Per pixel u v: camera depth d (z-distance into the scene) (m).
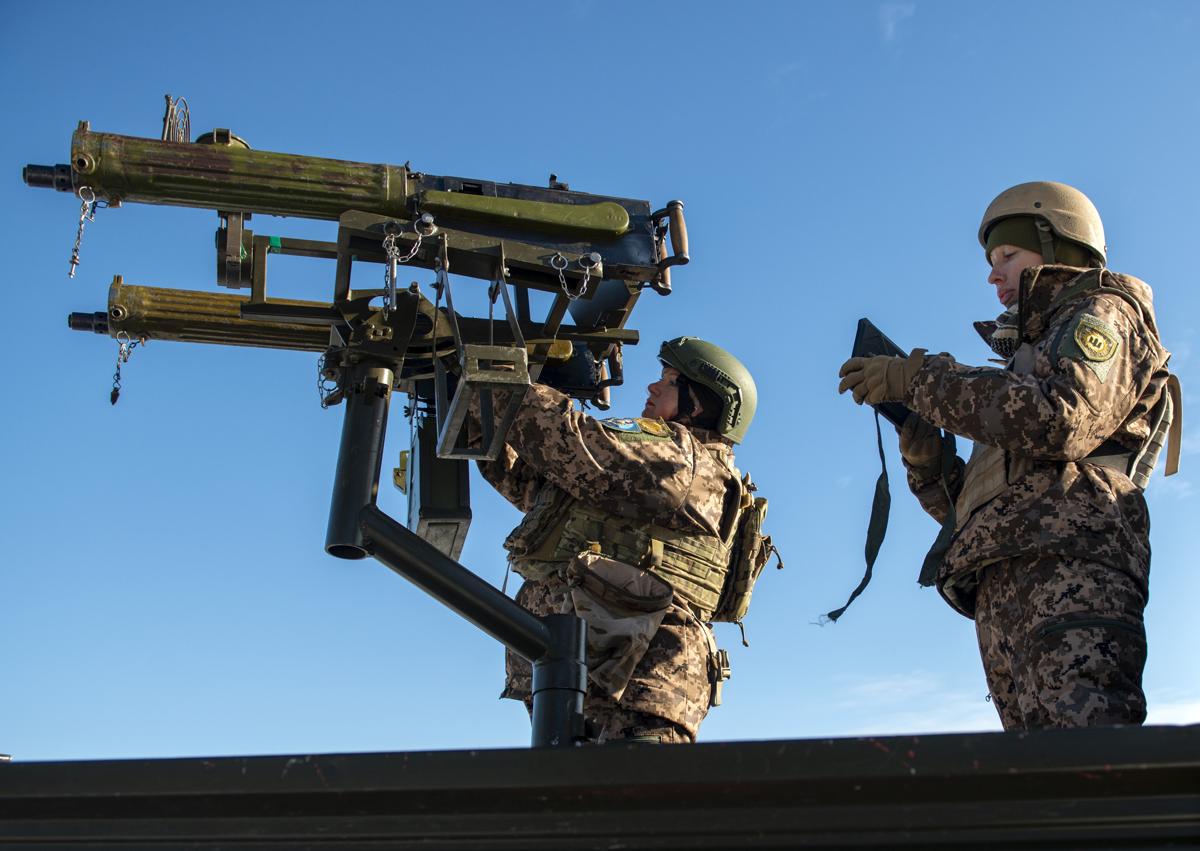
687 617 4.44
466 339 4.20
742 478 4.83
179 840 2.12
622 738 4.20
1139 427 3.80
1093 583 3.51
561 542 4.46
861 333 4.30
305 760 2.10
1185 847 1.96
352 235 3.91
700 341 5.09
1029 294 3.91
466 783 2.07
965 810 2.01
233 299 4.41
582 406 4.72
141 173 3.78
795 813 2.03
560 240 4.13
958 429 3.71
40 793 2.12
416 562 3.34
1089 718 3.32
